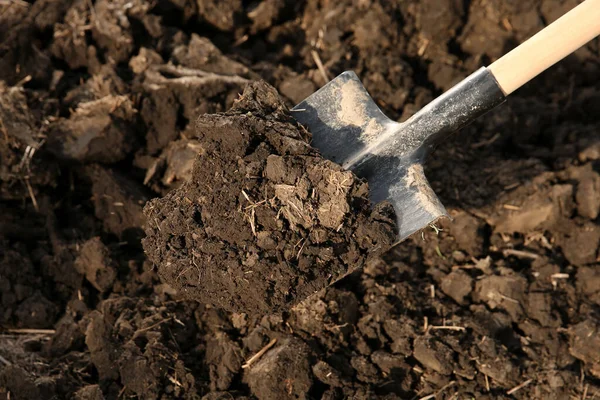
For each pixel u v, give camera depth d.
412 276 1.66
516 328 1.62
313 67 1.89
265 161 1.48
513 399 1.55
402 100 1.83
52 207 1.73
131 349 1.56
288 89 1.81
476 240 1.69
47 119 1.75
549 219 1.69
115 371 1.57
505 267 1.66
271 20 1.93
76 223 1.73
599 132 1.80
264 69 1.85
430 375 1.56
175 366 1.56
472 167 1.76
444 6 1.89
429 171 1.75
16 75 1.80
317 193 1.47
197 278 1.46
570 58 1.89
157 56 1.80
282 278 1.45
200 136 1.50
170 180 1.72
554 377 1.56
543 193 1.70
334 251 1.46
